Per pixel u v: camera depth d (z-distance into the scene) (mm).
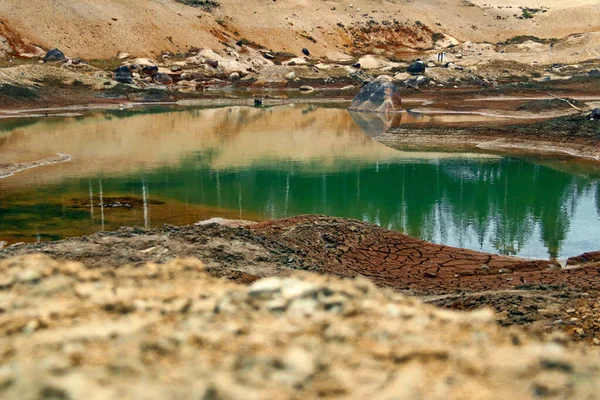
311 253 18203
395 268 18219
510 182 35500
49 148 43344
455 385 5059
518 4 185750
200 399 4758
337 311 6891
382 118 68688
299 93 101125
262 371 5293
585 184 35062
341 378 5184
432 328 6531
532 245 23328
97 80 81750
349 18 155125
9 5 106562
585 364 5547
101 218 25938
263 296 7277
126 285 8453
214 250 15484
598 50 138625
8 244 21922
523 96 87750
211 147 46281
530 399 4910
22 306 7414
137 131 54188
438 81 109375
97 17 113250
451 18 168625
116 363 5293
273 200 30344
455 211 28578
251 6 145500
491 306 12008
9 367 5238
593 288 13891
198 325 6449
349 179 35688
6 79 71688
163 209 27875
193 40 120625
